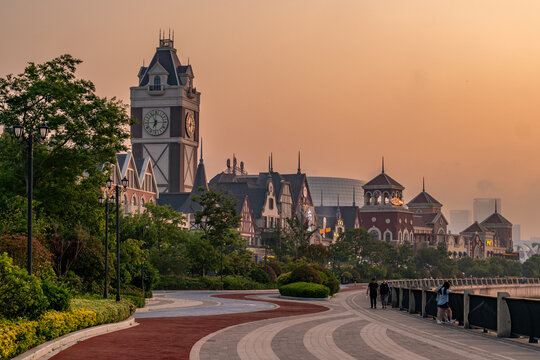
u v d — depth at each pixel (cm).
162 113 15738
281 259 11750
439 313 3150
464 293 2902
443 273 17238
